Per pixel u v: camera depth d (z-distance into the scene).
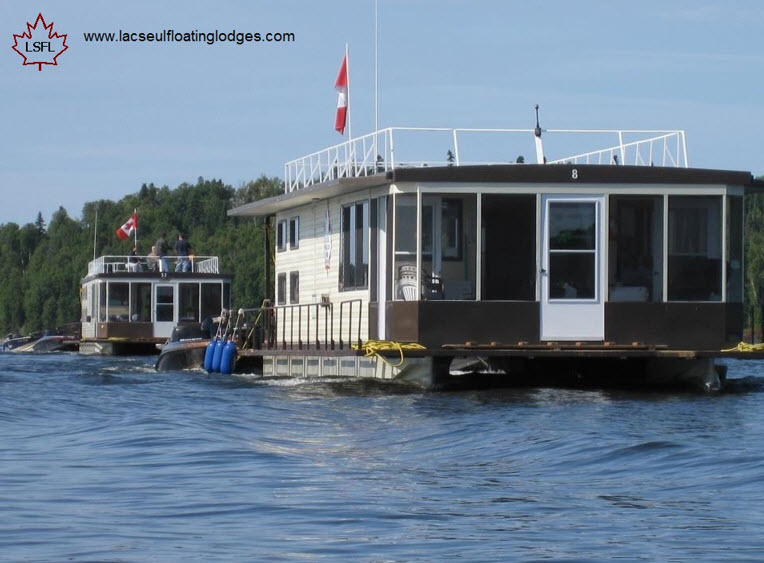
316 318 57.44
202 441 35.00
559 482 27.02
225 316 73.69
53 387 59.06
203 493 26.06
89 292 128.25
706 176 50.56
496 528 22.28
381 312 52.84
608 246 50.34
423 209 50.16
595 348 50.19
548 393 49.28
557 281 50.53
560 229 50.53
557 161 61.22
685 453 30.03
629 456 30.06
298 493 25.97
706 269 50.66
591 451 31.03
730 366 81.56
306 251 65.06
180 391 55.41
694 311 50.53
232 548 20.84
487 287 50.25
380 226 52.78
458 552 20.47
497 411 41.66
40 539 21.55
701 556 19.92
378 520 23.08
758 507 23.67
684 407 42.84
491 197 50.31
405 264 50.31
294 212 67.50
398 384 52.03
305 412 43.06
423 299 50.00
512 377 57.16
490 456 31.12
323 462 30.59
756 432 34.62
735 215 50.94
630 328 50.44
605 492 25.64
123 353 121.75
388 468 29.47
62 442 35.75
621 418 38.81
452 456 31.33
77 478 28.30
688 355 49.59
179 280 118.00
